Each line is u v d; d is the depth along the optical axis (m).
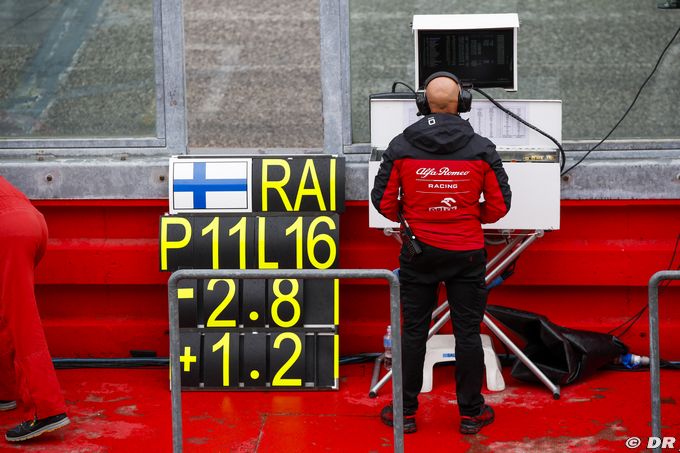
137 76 17.97
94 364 17.52
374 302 17.58
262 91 17.78
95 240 17.66
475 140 13.54
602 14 17.31
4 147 18.09
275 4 17.52
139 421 15.09
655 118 17.50
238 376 16.23
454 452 13.76
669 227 17.09
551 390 15.78
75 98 18.09
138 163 17.34
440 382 16.56
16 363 14.21
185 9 17.62
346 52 17.56
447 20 15.72
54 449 14.12
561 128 15.99
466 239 13.70
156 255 17.42
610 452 13.66
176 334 11.33
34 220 14.31
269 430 14.65
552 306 17.50
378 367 16.84
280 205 16.61
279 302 16.31
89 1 17.83
